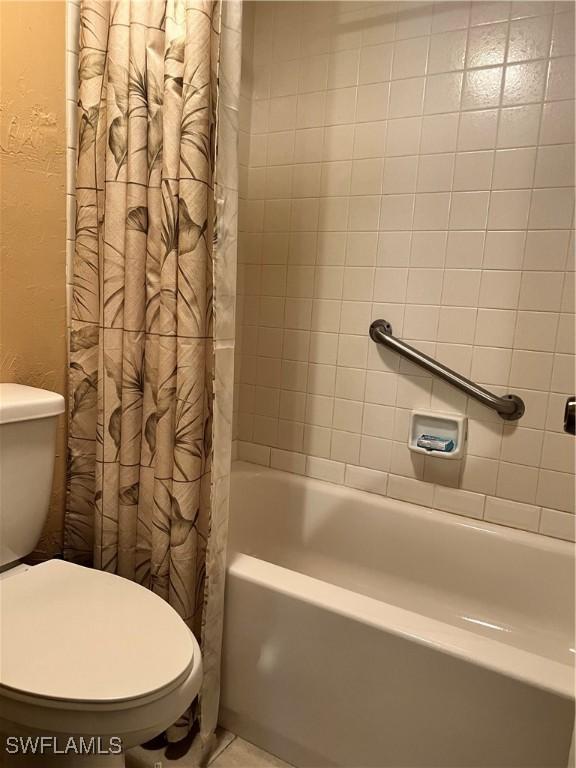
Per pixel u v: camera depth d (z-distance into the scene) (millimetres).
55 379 1339
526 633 1514
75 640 892
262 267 1917
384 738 1092
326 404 1844
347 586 1751
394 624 1065
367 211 1702
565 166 1419
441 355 1628
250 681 1268
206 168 1126
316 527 1846
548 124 1429
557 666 964
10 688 785
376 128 1663
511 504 1575
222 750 1273
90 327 1319
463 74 1521
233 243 1140
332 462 1854
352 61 1684
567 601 1477
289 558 1875
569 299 1447
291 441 1929
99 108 1252
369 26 1646
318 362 1842
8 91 1147
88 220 1284
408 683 1053
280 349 1913
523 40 1438
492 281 1537
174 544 1203
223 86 1073
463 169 1546
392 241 1671
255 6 1842
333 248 1772
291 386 1905
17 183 1190
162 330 1182
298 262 1843
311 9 1738
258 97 1867
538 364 1501
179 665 869
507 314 1525
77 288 1317
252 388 1990
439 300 1615
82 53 1240
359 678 1108
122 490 1284
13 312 1221
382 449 1756
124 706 790
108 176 1221
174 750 1252
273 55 1825
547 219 1452
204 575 1221
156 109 1173
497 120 1489
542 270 1471
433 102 1569
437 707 1027
